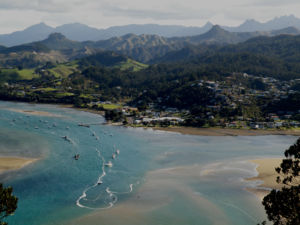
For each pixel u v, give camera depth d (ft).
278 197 119.14
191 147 461.37
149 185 292.61
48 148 422.82
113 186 286.87
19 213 225.76
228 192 278.46
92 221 219.00
